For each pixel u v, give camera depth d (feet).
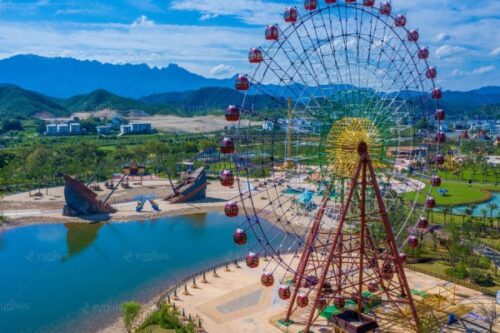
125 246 419.95
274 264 352.49
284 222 483.51
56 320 276.21
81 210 512.63
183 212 535.19
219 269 343.67
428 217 470.39
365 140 233.35
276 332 243.81
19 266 369.09
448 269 325.21
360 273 245.04
